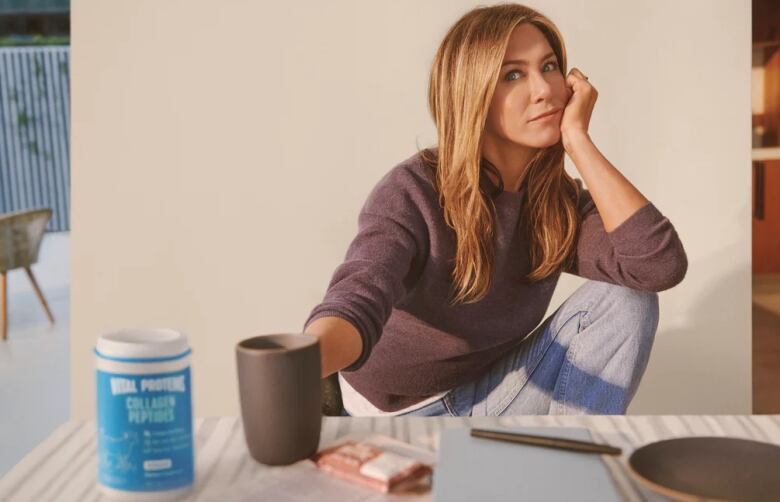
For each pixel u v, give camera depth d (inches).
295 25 84.5
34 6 256.5
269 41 84.7
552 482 28.7
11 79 258.8
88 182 85.2
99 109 85.0
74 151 85.1
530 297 64.4
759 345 87.3
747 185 85.2
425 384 64.7
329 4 84.5
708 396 86.4
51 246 233.0
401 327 62.4
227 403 86.0
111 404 29.5
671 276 57.6
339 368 40.9
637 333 58.9
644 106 85.3
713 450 30.5
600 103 85.2
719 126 85.1
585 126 61.1
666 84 85.1
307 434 31.9
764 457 30.0
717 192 85.4
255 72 84.8
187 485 29.8
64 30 259.3
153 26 84.6
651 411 86.6
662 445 30.5
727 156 85.2
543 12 84.8
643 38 84.8
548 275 63.7
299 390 31.5
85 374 85.7
